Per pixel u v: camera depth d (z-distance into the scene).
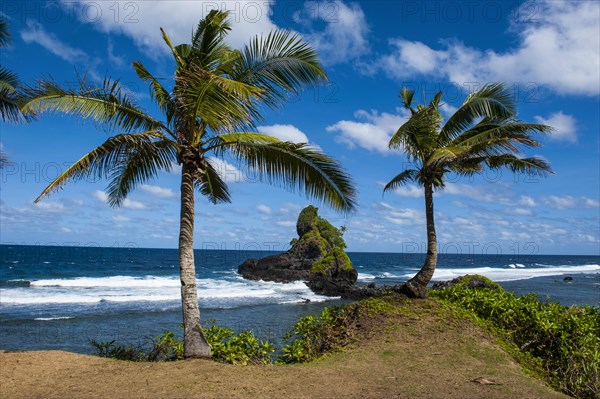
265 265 47.41
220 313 23.48
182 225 7.80
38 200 7.08
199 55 7.91
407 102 11.98
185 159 7.83
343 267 43.22
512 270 79.69
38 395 5.54
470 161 12.01
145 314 22.23
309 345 9.30
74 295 29.28
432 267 11.38
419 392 6.17
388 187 13.41
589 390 6.80
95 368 6.72
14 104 9.84
